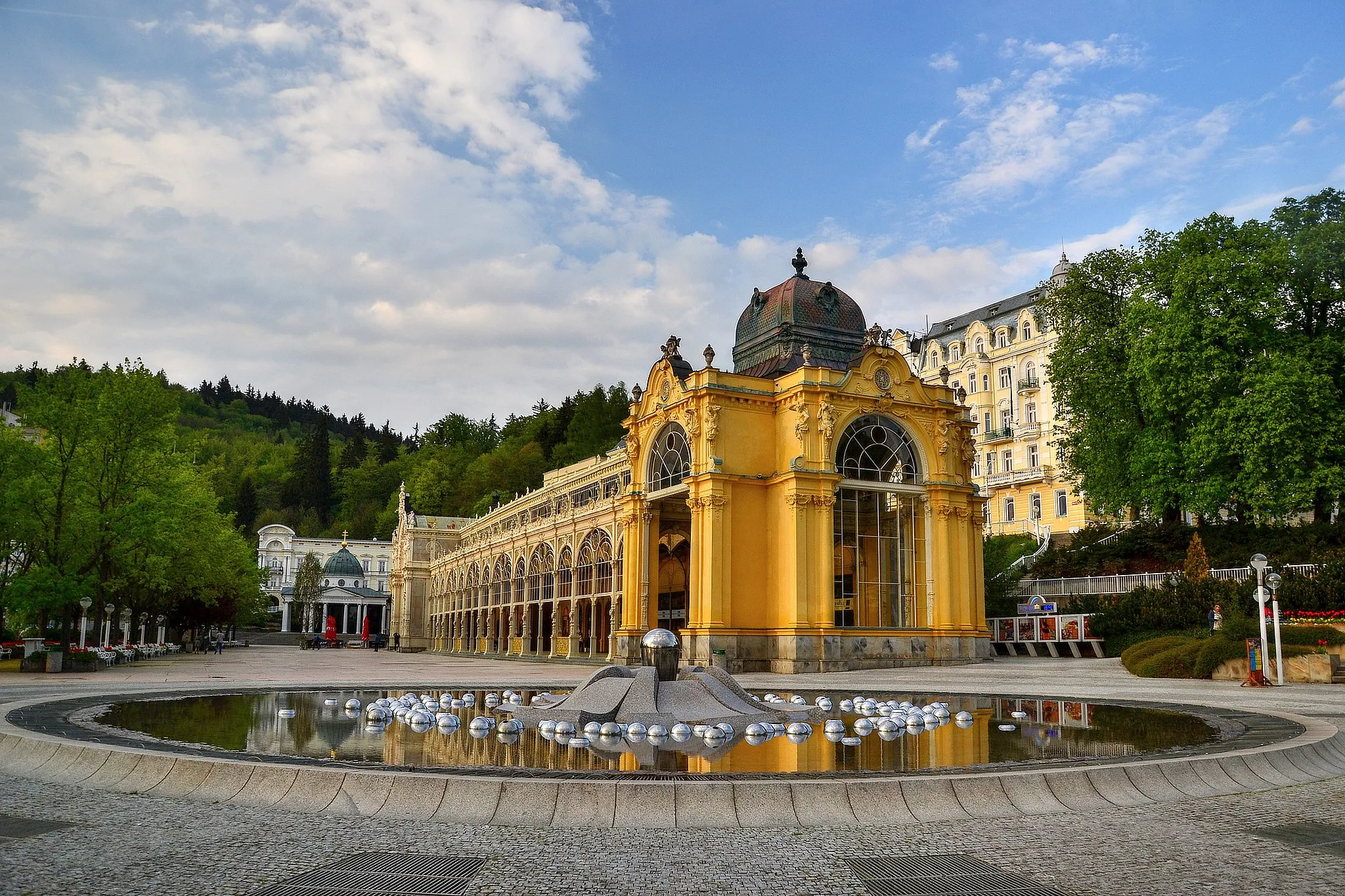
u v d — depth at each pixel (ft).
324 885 25.61
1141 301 166.09
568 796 33.14
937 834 31.76
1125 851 29.71
